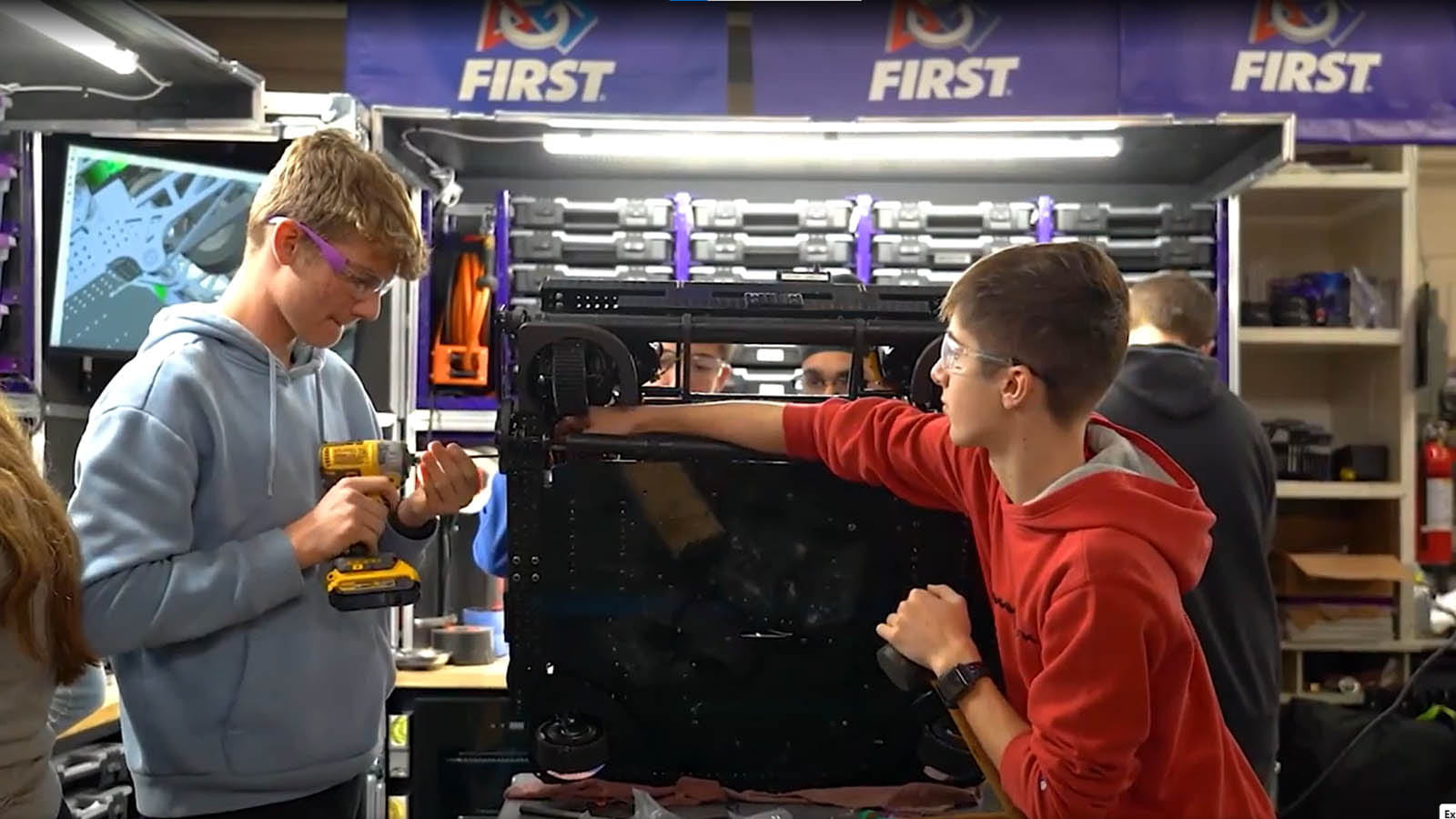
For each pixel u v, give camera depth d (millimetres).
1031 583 1053
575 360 1164
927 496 1229
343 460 1448
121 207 2379
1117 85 2816
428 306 2799
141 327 2408
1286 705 2963
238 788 1376
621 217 2863
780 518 1243
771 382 2547
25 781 1181
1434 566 3295
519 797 1285
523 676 1239
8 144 2314
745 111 3369
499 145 2758
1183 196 3129
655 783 1283
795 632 1252
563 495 1223
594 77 2910
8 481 1127
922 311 1265
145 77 2246
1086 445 1165
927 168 2998
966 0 2846
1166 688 1031
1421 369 3086
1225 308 2842
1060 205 2875
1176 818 1073
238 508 1367
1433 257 3480
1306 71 2775
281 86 3475
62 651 1201
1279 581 3082
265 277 1411
